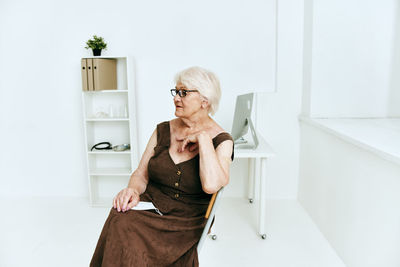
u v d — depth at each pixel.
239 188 3.60
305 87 3.26
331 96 3.09
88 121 3.38
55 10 3.39
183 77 1.51
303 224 2.95
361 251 2.04
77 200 3.58
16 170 3.70
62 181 3.70
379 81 3.06
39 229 2.88
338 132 2.32
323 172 2.74
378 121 2.87
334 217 2.49
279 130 3.44
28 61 3.49
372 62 3.03
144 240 1.35
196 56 3.39
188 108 1.51
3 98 3.56
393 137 2.12
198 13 3.33
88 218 3.11
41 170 3.69
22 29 3.43
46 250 2.51
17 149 3.66
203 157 1.38
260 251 2.49
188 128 1.60
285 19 3.25
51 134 3.61
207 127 1.59
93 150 3.41
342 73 3.06
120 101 3.50
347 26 2.99
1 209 3.31
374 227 1.88
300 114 3.40
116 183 3.66
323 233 2.75
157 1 3.33
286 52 3.30
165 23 3.36
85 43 3.43
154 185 1.59
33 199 3.59
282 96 3.38
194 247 1.41
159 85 3.45
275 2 3.29
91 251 2.50
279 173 3.53
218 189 1.39
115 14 3.37
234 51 3.37
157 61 3.41
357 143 2.02
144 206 1.49
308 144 3.16
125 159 3.63
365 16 2.97
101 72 3.14
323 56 3.04
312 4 2.98
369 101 3.09
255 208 3.31
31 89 3.54
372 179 1.90
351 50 3.02
